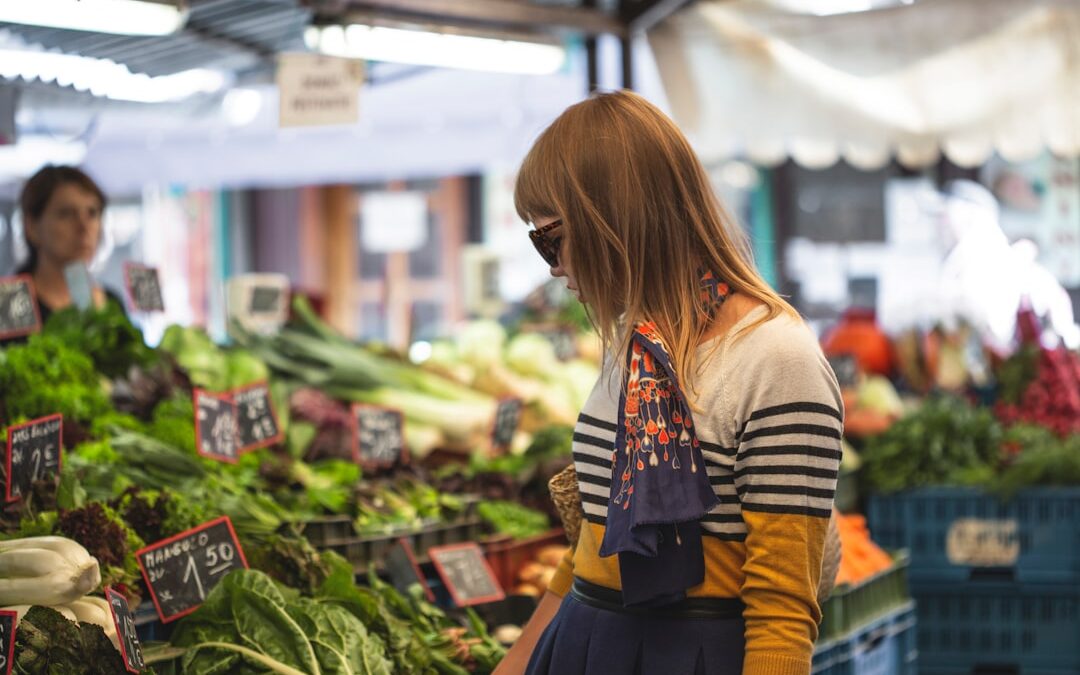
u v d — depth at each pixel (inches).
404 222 426.3
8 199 303.1
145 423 143.6
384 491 143.8
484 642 115.8
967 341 269.7
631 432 69.1
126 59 201.3
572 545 86.3
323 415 167.9
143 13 143.3
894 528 209.0
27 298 155.5
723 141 212.5
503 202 419.2
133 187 370.3
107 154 366.3
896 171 385.1
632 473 68.6
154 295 174.2
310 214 434.3
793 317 69.9
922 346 264.7
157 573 100.6
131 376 147.1
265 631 94.3
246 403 145.7
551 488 85.6
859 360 264.7
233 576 97.1
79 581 85.6
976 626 206.2
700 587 70.6
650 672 71.1
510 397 186.1
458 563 131.2
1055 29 193.2
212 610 96.3
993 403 252.1
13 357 135.0
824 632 143.6
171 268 436.1
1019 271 322.3
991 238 326.3
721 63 208.4
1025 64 196.2
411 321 255.6
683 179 71.3
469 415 186.9
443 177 422.6
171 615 100.3
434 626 114.7
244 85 243.0
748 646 67.3
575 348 233.6
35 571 84.7
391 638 102.6
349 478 150.3
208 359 167.5
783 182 390.9
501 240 419.8
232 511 118.8
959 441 213.9
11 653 77.1
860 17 199.6
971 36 196.1
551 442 174.9
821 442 66.9
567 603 77.9
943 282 327.6
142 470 125.1
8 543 87.8
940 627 207.8
